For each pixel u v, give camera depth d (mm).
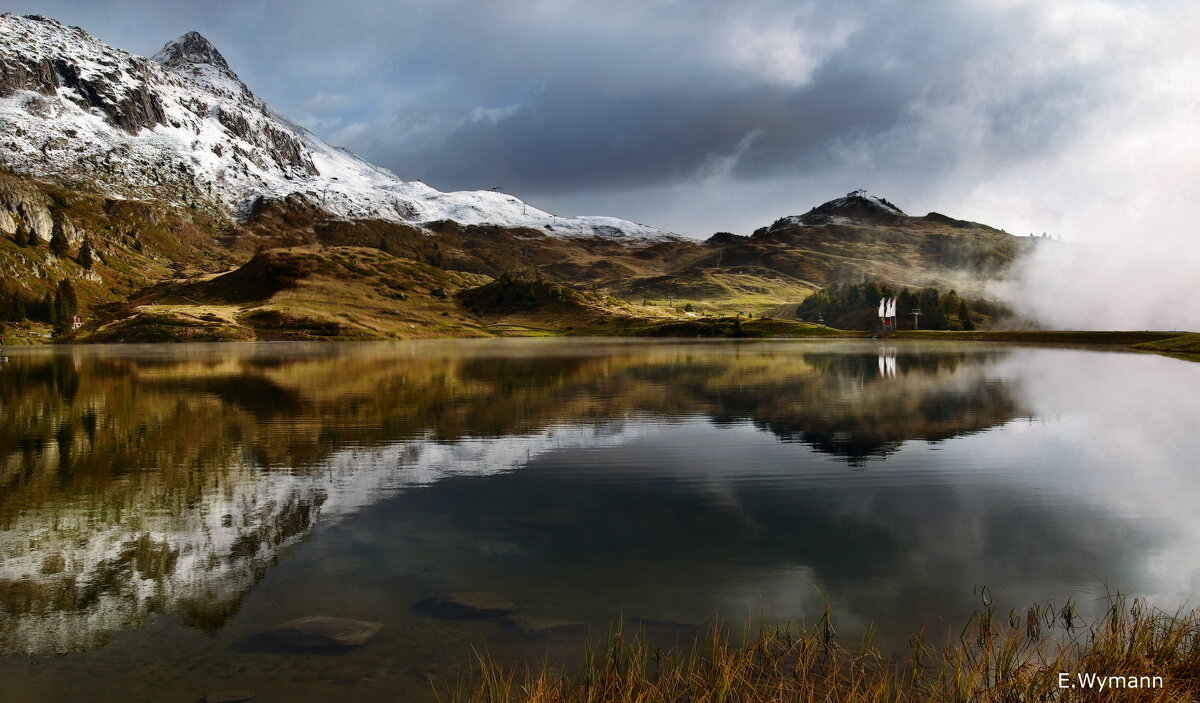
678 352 129625
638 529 19688
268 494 24000
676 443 33219
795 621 13258
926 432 35906
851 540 18484
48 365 102500
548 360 105375
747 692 10359
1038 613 13516
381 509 22031
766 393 54750
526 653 12000
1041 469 27078
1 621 13891
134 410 46812
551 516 21047
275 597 14875
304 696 10734
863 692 10258
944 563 16625
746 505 22188
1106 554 17203
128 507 22438
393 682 11070
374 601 14547
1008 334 186250
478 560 17125
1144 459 28891
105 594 15242
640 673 10836
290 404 49500
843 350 135500
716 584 15352
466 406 47531
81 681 11414
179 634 13180
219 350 161000
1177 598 14250
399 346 182500
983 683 10430
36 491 24516
